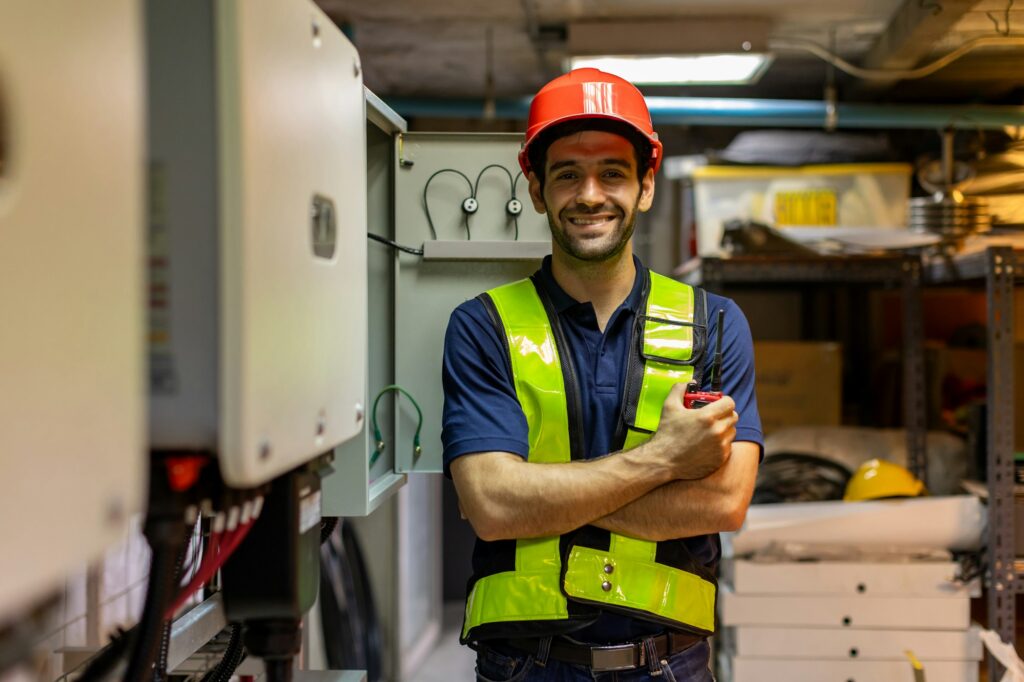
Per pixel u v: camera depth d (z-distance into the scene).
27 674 0.63
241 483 0.73
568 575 1.30
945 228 2.54
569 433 1.35
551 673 1.31
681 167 3.25
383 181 1.66
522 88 3.70
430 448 1.64
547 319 1.40
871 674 2.25
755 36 2.76
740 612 2.28
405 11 2.77
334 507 1.39
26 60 0.52
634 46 2.83
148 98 0.73
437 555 3.91
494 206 1.63
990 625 2.17
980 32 2.27
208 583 1.49
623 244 1.37
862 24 2.75
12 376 0.51
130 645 0.93
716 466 1.26
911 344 2.75
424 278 1.64
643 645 1.30
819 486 2.65
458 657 3.66
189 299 0.73
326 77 0.93
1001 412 2.16
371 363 1.64
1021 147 2.48
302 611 0.96
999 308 2.15
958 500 2.27
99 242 0.59
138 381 0.64
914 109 3.06
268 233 0.77
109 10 0.60
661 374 1.37
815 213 3.11
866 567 2.25
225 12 0.72
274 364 0.78
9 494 0.51
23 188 0.52
